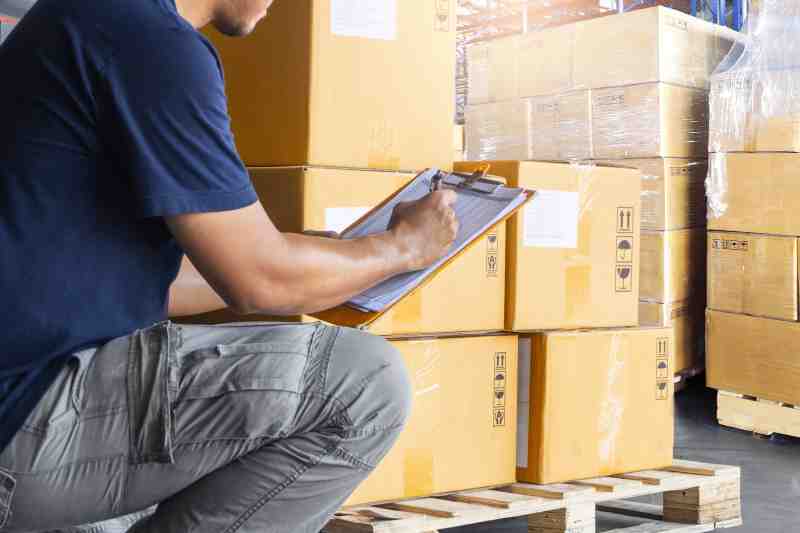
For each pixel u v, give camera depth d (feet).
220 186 3.91
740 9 20.03
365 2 7.09
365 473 4.42
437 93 7.50
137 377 3.95
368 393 4.30
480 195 5.27
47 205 3.77
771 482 10.57
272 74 7.22
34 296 3.77
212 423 4.07
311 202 6.89
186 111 3.81
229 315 7.22
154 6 3.90
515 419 7.93
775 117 13.15
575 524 7.64
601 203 8.33
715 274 13.75
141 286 4.04
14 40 3.99
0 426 3.76
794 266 12.87
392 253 4.62
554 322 8.04
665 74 14.58
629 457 8.41
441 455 7.50
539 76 16.34
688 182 15.15
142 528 4.41
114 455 3.94
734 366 13.41
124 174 3.84
